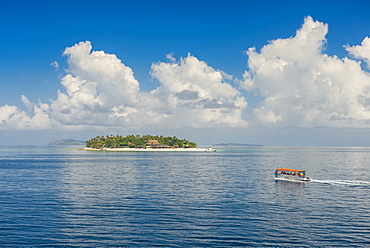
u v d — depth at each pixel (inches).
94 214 2313.0
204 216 2260.1
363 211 2427.4
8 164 7455.7
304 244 1756.9
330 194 3147.1
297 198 2925.7
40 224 2074.3
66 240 1807.3
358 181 4109.3
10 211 2395.4
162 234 1899.6
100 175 4854.8
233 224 2080.5
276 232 1935.3
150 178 4431.6
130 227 2017.7
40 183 3905.0
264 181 4092.0
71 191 3275.1
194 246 1729.8
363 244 1760.6
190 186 3631.9
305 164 7495.1
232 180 4195.4
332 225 2069.4
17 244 1753.2
